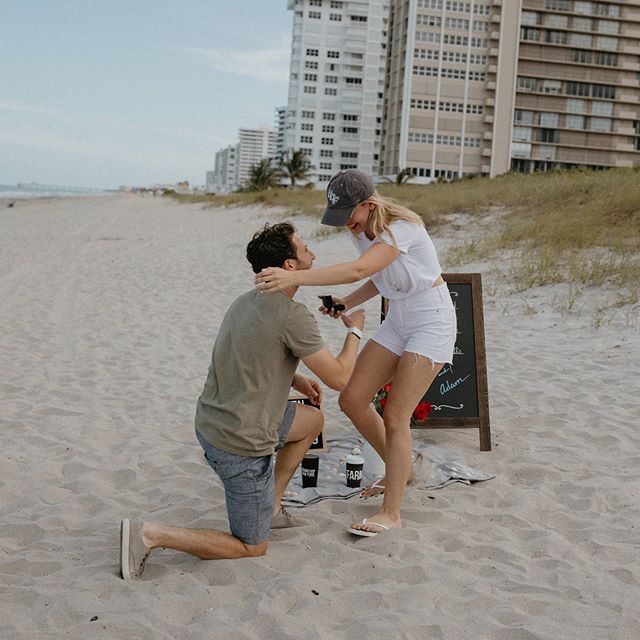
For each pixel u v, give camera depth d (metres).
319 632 2.86
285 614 3.01
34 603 3.15
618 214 13.55
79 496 4.46
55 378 7.26
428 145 104.25
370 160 144.62
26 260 17.28
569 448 5.12
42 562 3.55
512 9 102.88
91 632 2.89
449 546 3.69
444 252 14.01
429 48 103.31
